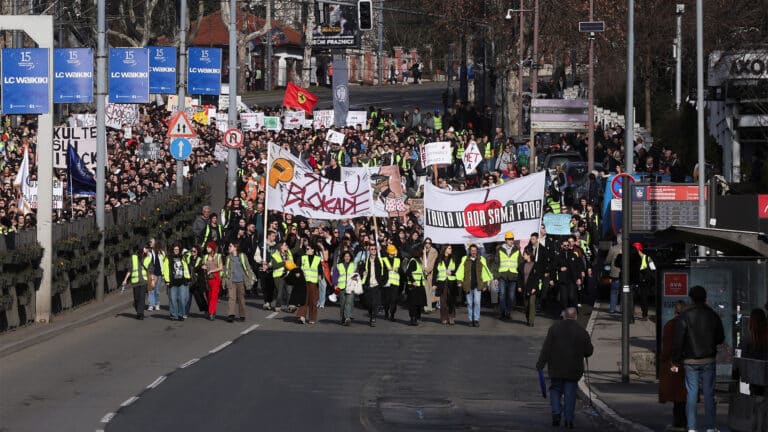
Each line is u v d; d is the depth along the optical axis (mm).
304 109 141625
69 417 39438
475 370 52875
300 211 76812
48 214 63469
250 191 95375
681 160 107938
